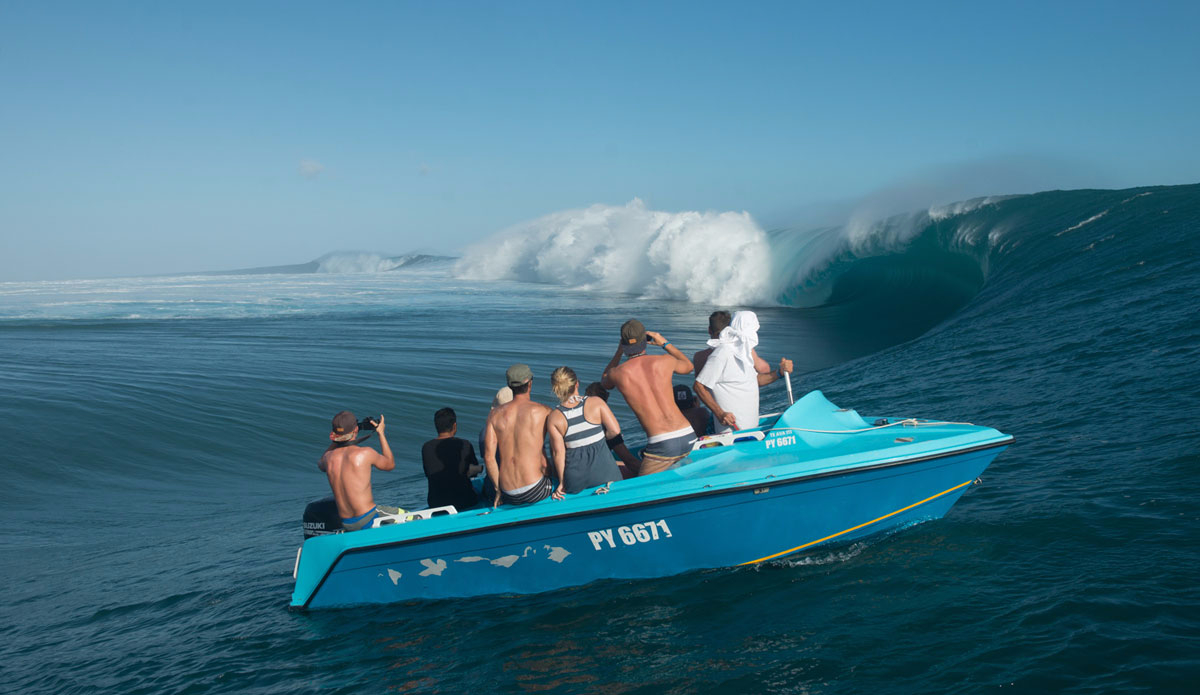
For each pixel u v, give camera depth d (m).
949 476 4.75
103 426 10.83
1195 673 2.91
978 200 22.02
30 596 5.68
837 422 5.09
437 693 3.48
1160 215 15.30
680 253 29.94
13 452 9.77
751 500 4.43
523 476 4.48
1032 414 6.98
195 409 11.73
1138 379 7.25
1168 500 4.51
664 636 3.82
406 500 7.71
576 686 3.42
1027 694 2.94
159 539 7.16
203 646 4.30
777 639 3.66
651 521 4.40
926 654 3.34
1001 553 4.26
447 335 19.30
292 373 14.12
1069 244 15.75
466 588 4.59
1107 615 3.40
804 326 20.41
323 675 3.78
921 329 18.11
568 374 4.51
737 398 5.00
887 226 24.06
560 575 4.54
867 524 4.72
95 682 3.96
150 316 25.39
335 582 4.63
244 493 8.91
